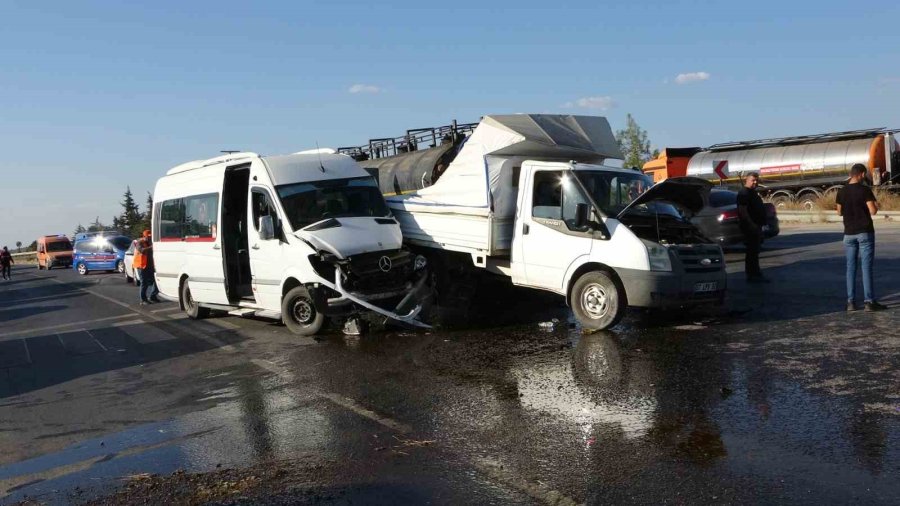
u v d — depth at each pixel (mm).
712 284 8844
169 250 13672
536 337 8914
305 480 4828
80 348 11430
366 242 9992
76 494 4980
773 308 9570
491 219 9891
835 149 28688
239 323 12500
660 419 5469
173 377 8625
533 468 4719
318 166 11242
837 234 20797
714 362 7008
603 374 6891
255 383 7855
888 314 8594
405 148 14859
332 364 8391
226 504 4520
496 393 6555
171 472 5246
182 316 14328
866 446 4637
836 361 6684
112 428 6648
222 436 6031
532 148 10422
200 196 12523
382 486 4621
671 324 9039
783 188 30875
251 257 11094
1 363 10641
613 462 4699
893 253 14570
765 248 17984
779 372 6473
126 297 20141
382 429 5820
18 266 63469
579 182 9109
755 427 5137
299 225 10320
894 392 5676
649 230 9219
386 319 10016
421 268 10297
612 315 8750
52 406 7707
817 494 4016
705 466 4516
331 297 9781
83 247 34094
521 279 9867
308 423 6168
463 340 9070
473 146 10633
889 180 28172
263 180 10844
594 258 8898
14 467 5746
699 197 9812
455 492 4441
